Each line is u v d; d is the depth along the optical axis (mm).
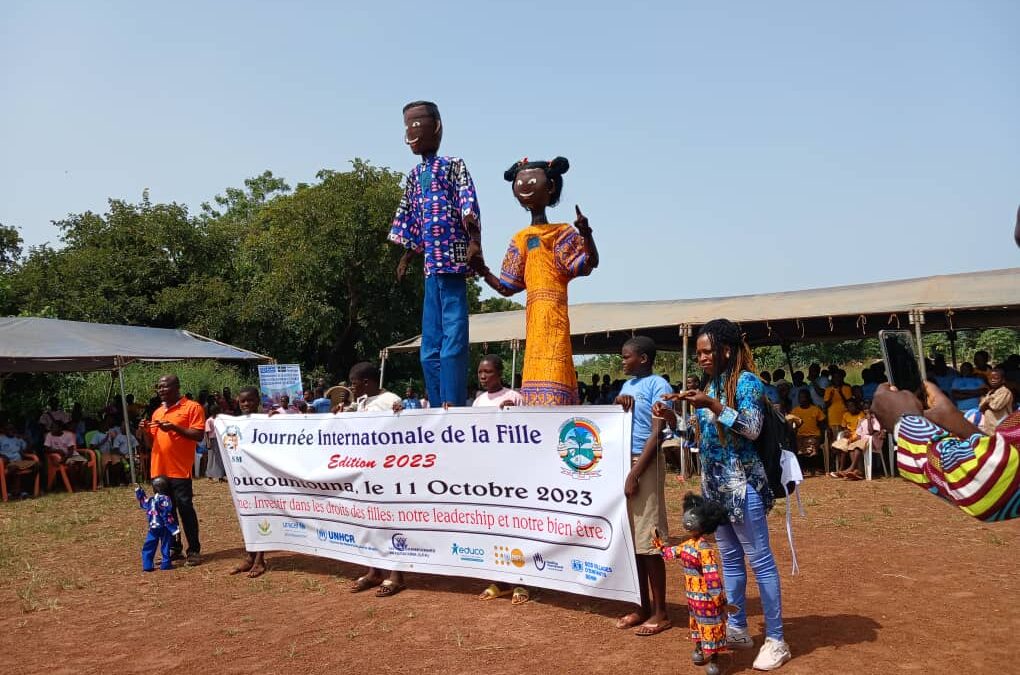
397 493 6391
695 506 4430
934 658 4430
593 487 5297
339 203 28406
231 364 29469
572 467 5414
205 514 11547
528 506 5664
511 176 6762
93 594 6766
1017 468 2014
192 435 7805
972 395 12906
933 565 6629
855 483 12594
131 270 30234
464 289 7098
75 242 32219
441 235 6902
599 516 5266
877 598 5695
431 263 6961
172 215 31766
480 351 27266
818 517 9305
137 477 16734
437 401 7203
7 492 14039
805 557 7125
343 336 31422
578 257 6309
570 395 6305
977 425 2363
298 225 28812
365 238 28344
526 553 5680
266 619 5789
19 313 26234
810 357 34469
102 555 8547
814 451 14062
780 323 15742
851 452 13297
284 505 7238
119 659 5020
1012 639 4703
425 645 4992
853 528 8492
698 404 4352
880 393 2477
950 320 14211
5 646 5352
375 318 29656
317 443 6945
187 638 5395
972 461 2066
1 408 21125
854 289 15328
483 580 6738
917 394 2539
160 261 30469
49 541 9523
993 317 14656
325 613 5883
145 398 23531
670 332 17156
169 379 7898
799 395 14492
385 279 28984
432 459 6191
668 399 4465
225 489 14945
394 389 31688
